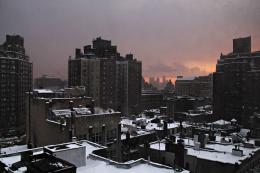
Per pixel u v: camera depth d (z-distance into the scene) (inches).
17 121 5226.4
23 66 5526.6
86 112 1983.3
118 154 1827.0
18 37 5639.8
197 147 2037.4
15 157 1210.0
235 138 2385.6
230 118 4687.5
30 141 2215.8
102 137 1921.8
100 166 1160.8
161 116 4739.2
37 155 1030.4
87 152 1376.7
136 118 3875.5
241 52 4877.0
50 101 1985.7
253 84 4345.5
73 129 1743.4
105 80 5649.6
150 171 1096.2
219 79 5098.4
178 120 4795.8
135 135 2568.9
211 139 2445.9
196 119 4611.2
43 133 1969.7
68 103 2091.5
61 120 1803.6
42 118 1991.9
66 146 1209.4
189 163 1808.6
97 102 5511.8
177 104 5728.3
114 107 5925.2
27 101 2364.7
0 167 1075.9
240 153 1862.7
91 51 6387.8
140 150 2090.3
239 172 1605.6
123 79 6210.6
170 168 1137.4
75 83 5561.0
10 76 5108.3
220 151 1983.3
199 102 6102.4
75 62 5541.3
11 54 5251.0
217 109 4992.6
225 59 5103.3
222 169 1663.4
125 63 6200.8
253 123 3171.8
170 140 1964.8
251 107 4183.1
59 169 882.1
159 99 7426.2
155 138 2650.1
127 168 1133.1
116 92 6141.7
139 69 6619.1
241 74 4670.3
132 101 6373.0
